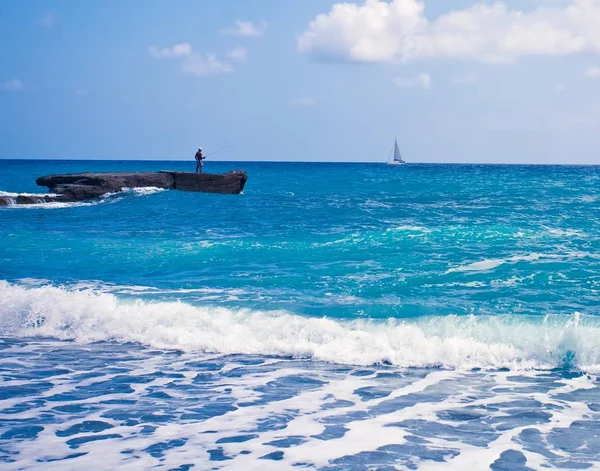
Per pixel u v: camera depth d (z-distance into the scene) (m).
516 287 12.43
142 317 10.62
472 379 7.97
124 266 15.79
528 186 52.12
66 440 5.89
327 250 17.27
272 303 11.34
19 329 10.74
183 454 5.55
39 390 7.54
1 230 23.25
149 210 30.53
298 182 65.31
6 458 5.45
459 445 5.79
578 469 5.25
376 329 9.58
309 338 9.49
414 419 6.50
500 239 18.42
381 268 14.63
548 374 8.18
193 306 10.98
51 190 39.25
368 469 5.23
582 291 12.01
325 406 6.93
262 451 5.62
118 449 5.66
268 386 7.70
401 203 34.97
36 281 14.02
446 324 9.53
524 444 5.81
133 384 7.80
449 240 18.36
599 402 7.06
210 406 6.93
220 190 41.38
